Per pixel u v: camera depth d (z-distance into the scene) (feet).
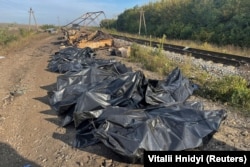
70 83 25.29
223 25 85.10
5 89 30.42
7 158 15.61
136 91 19.94
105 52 55.01
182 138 13.98
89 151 15.28
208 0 108.78
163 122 14.84
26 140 17.62
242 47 69.10
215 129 15.20
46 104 23.79
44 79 33.47
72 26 94.68
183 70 32.48
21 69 42.16
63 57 41.91
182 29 103.65
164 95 20.16
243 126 17.51
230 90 22.53
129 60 44.42
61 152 15.56
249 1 89.25
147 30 137.90
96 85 22.29
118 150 13.25
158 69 34.78
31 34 136.46
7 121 20.97
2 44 79.15
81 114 16.87
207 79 28.19
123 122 14.66
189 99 23.00
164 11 134.51
